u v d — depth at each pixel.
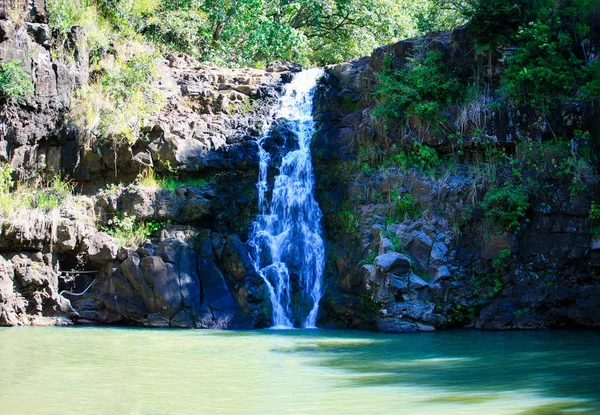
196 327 19.30
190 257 20.16
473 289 19.00
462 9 26.81
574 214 18.66
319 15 36.78
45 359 13.55
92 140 21.81
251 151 22.62
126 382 11.34
